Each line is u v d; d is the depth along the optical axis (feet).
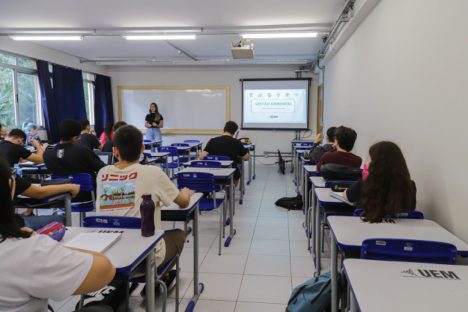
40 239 3.23
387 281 3.93
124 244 4.90
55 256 3.19
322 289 6.21
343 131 10.94
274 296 8.41
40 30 20.17
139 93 33.27
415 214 6.33
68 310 7.77
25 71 23.66
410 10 8.75
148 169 6.42
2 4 15.85
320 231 9.20
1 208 3.07
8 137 13.98
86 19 18.15
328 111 24.48
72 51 26.37
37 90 25.03
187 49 26.09
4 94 22.11
